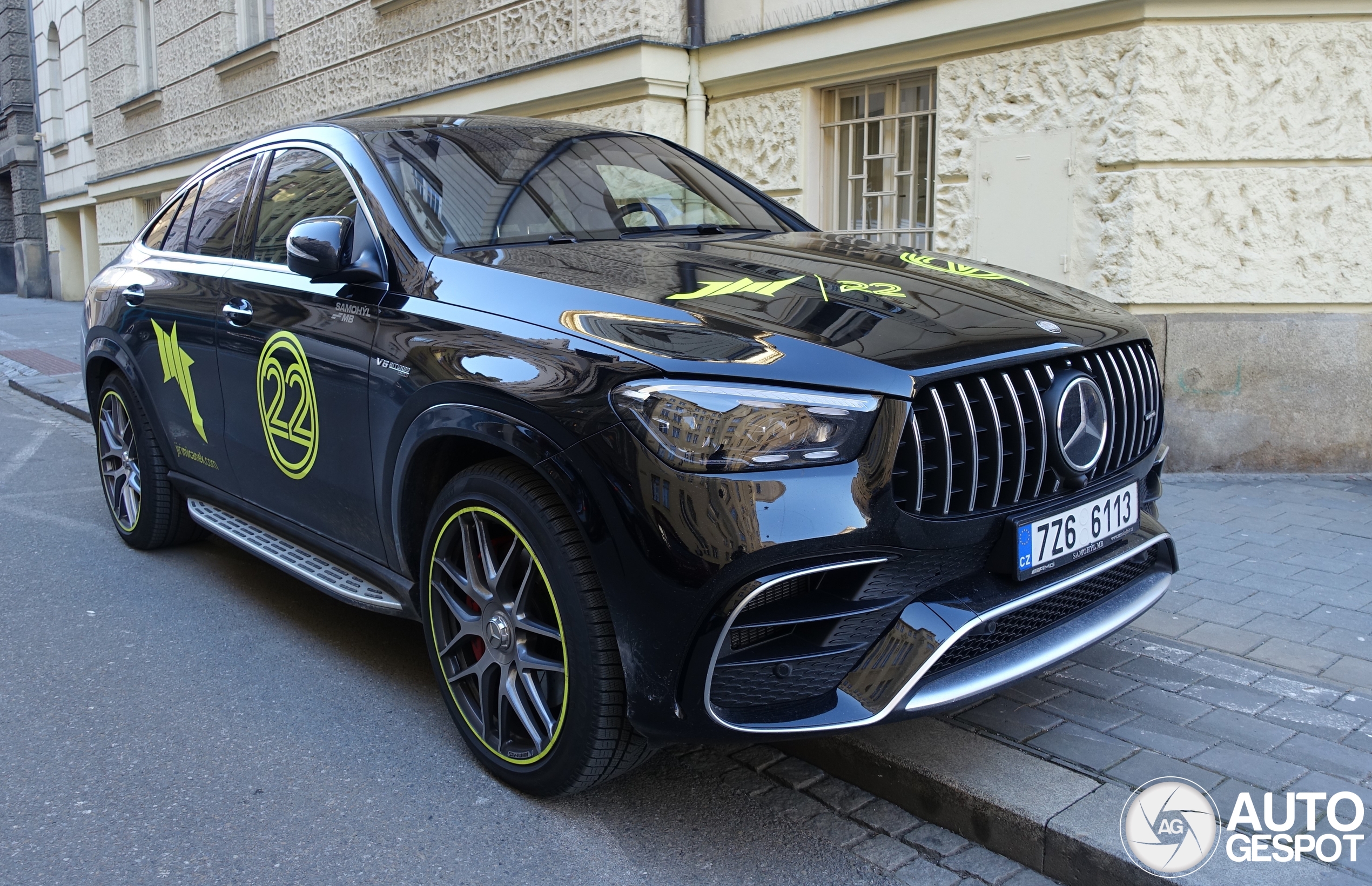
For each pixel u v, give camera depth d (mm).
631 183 3631
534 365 2412
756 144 7125
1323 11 5160
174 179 16469
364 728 3057
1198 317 5480
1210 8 5176
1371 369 5469
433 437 2633
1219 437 5578
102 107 19156
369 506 3018
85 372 4859
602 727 2367
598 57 7453
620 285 2541
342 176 3322
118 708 3188
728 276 2666
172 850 2447
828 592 2221
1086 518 2537
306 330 3182
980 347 2342
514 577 2580
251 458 3611
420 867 2383
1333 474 5559
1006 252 5895
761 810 2625
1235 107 5277
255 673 3441
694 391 2170
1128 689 3031
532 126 3795
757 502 2096
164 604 4086
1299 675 3111
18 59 24656
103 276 4801
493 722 2721
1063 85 5555
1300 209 5359
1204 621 3539
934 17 5906
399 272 2949
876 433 2156
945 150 6098
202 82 14773
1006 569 2359
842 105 6812
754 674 2191
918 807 2584
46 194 24094
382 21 10172
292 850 2445
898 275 2787
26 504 5672
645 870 2373
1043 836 2334
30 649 3643
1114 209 5422
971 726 2809
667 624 2174
